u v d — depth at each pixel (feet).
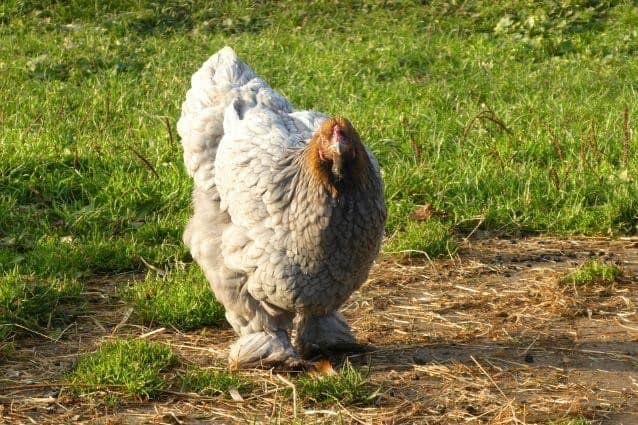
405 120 45.50
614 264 32.63
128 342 25.94
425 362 25.71
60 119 46.32
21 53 60.54
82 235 34.68
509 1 69.36
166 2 71.31
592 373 25.00
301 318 26.07
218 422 22.59
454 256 33.81
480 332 27.71
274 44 63.36
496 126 44.57
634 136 42.96
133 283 31.53
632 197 36.91
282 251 23.24
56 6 70.23
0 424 22.57
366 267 24.14
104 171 39.45
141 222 35.96
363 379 24.14
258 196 23.43
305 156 22.90
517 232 36.14
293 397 23.27
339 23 68.90
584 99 50.31
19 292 28.89
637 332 27.61
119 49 61.21
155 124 46.62
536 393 23.88
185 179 38.45
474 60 58.34
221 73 27.66
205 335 27.76
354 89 53.42
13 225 35.29
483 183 38.58
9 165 38.81
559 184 38.22
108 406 23.34
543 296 30.17
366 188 22.88
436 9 69.87
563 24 64.59
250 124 25.02
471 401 23.43
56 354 26.55
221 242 24.71
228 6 71.31
